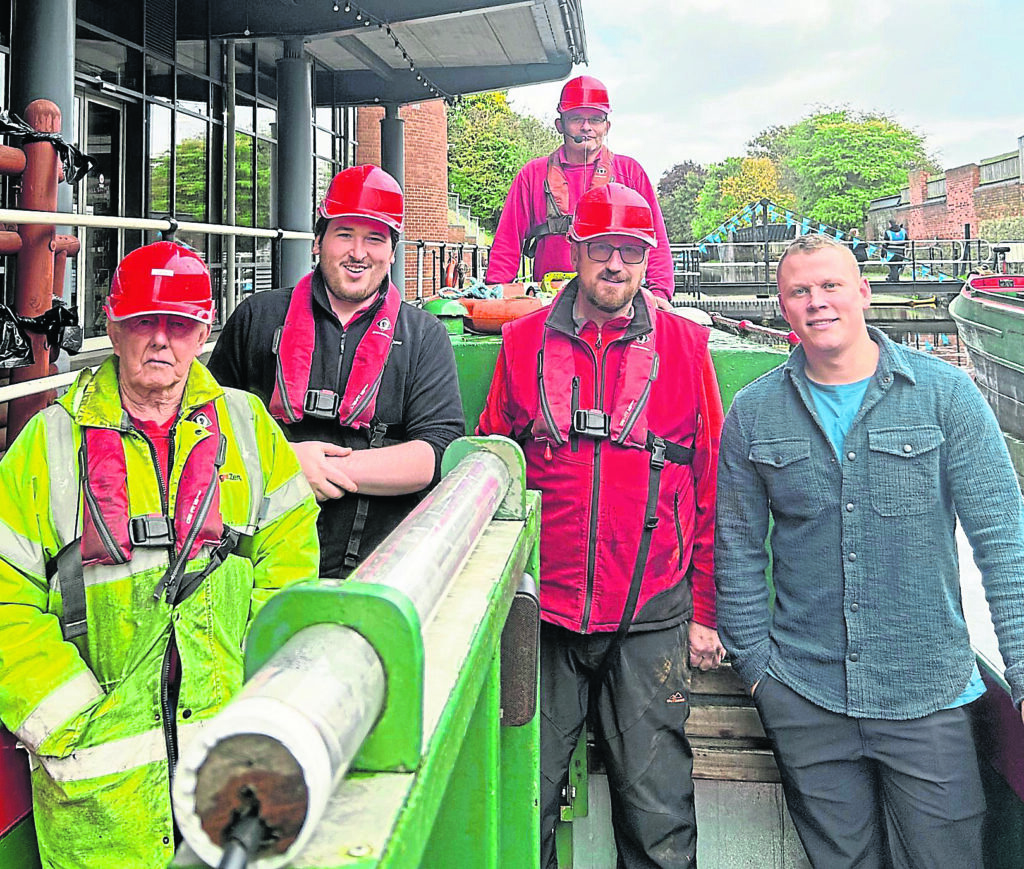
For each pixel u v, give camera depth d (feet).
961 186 175.83
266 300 9.53
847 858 8.24
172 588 6.24
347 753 2.54
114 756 5.89
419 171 77.66
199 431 6.55
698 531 9.27
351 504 8.94
